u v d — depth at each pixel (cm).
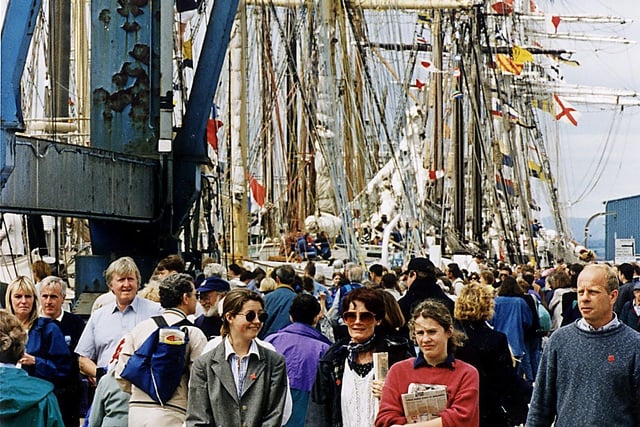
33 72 3959
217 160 3972
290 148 6106
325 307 2164
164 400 1060
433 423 925
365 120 6122
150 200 2266
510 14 8844
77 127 4203
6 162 1608
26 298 1195
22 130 1630
